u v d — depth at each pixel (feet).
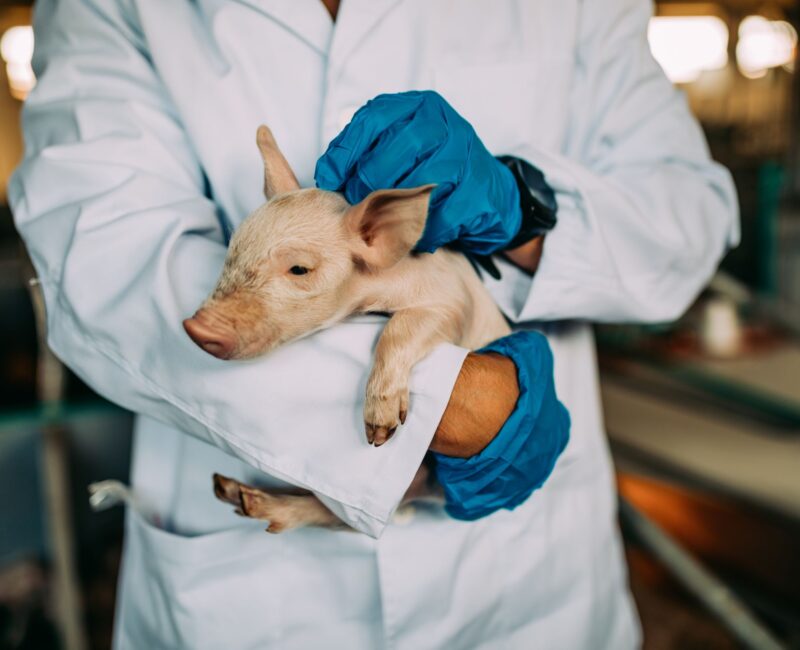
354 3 3.47
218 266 2.96
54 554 7.49
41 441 7.63
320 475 2.75
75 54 3.68
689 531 8.37
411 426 2.69
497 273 3.37
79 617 7.57
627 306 3.52
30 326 8.59
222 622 3.60
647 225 3.51
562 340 4.00
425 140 2.72
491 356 2.88
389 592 3.44
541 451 2.92
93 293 2.97
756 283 13.10
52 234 3.18
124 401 3.09
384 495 2.72
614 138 3.98
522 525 3.81
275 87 3.57
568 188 3.32
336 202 2.77
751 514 7.94
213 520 3.78
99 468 8.29
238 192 3.57
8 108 12.87
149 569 3.73
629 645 4.59
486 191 2.89
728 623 5.54
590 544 4.21
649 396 9.59
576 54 4.00
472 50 3.69
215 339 2.38
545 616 4.03
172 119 3.72
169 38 3.56
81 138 3.47
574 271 3.32
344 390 2.73
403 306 2.87
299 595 3.64
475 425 2.71
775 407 8.54
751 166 13.14
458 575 3.61
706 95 15.15
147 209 3.06
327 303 2.67
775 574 7.71
